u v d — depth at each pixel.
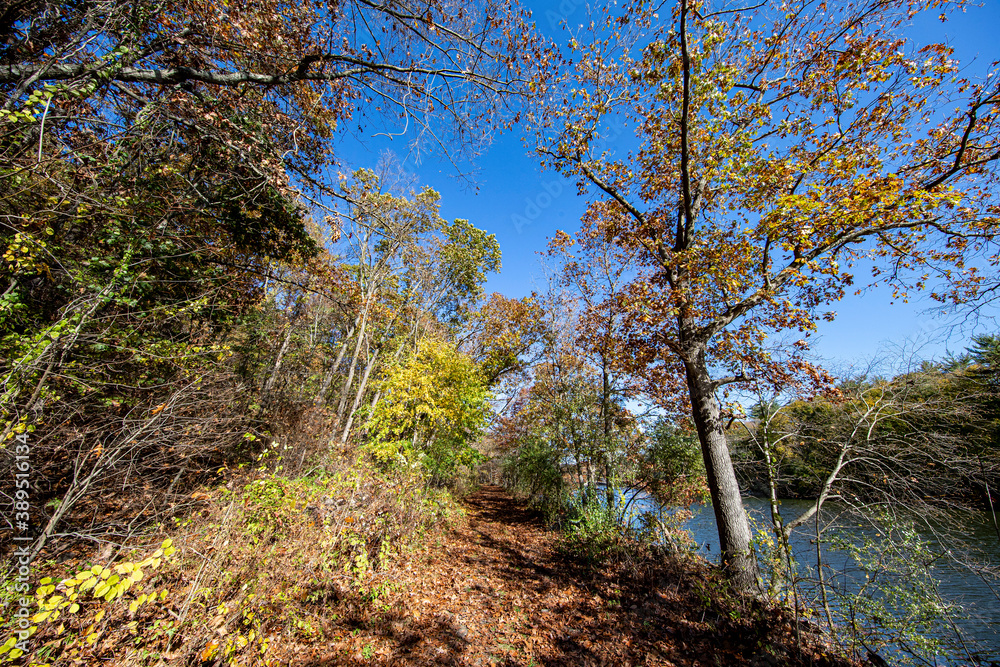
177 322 5.54
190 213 6.31
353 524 5.32
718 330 6.91
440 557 6.99
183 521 3.86
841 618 4.66
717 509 6.10
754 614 4.48
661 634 4.56
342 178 8.08
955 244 5.76
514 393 17.02
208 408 5.03
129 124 5.52
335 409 12.91
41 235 4.30
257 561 3.63
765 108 6.85
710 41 6.68
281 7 5.89
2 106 4.07
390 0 6.02
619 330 8.70
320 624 3.99
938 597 4.30
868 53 5.97
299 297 13.83
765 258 6.23
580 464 10.65
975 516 5.07
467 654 4.04
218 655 3.02
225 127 5.97
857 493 5.59
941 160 6.16
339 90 7.00
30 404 3.22
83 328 4.03
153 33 5.06
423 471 9.30
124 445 3.75
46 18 4.28
